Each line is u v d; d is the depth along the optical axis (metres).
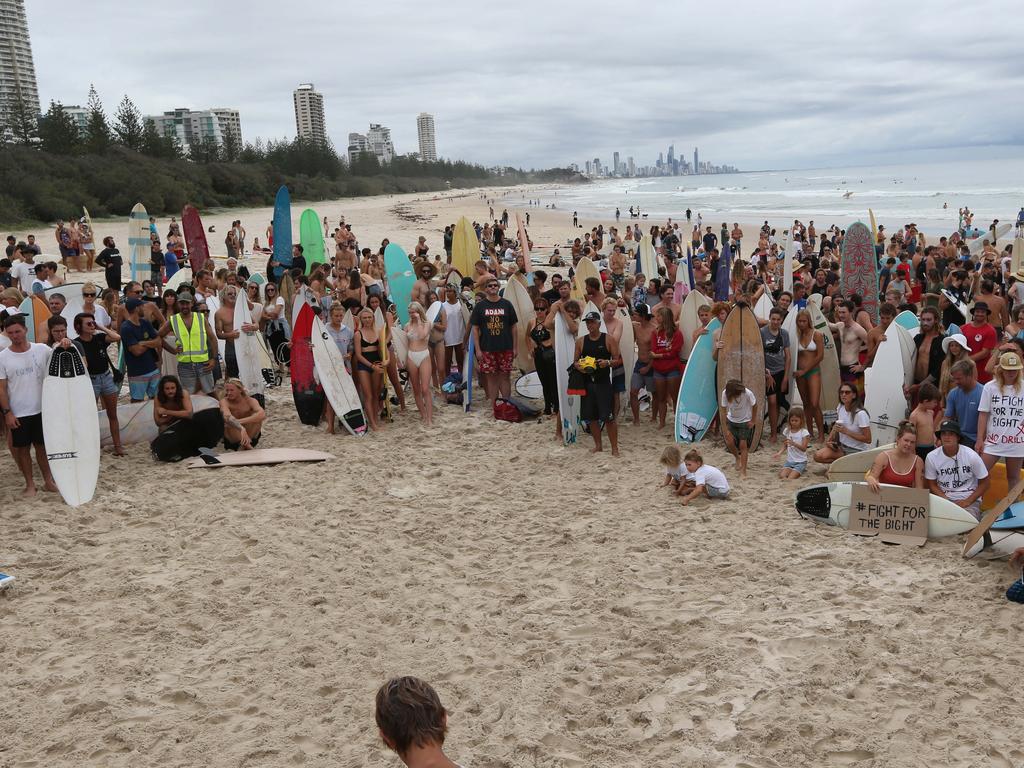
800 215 60.84
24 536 6.80
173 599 5.69
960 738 4.02
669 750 4.03
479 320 10.20
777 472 7.96
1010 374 6.31
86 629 5.32
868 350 8.79
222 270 14.17
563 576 5.99
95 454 7.75
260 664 4.88
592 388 8.48
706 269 16.19
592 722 4.29
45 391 7.55
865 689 4.46
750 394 7.77
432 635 5.20
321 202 93.06
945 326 10.08
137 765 4.00
